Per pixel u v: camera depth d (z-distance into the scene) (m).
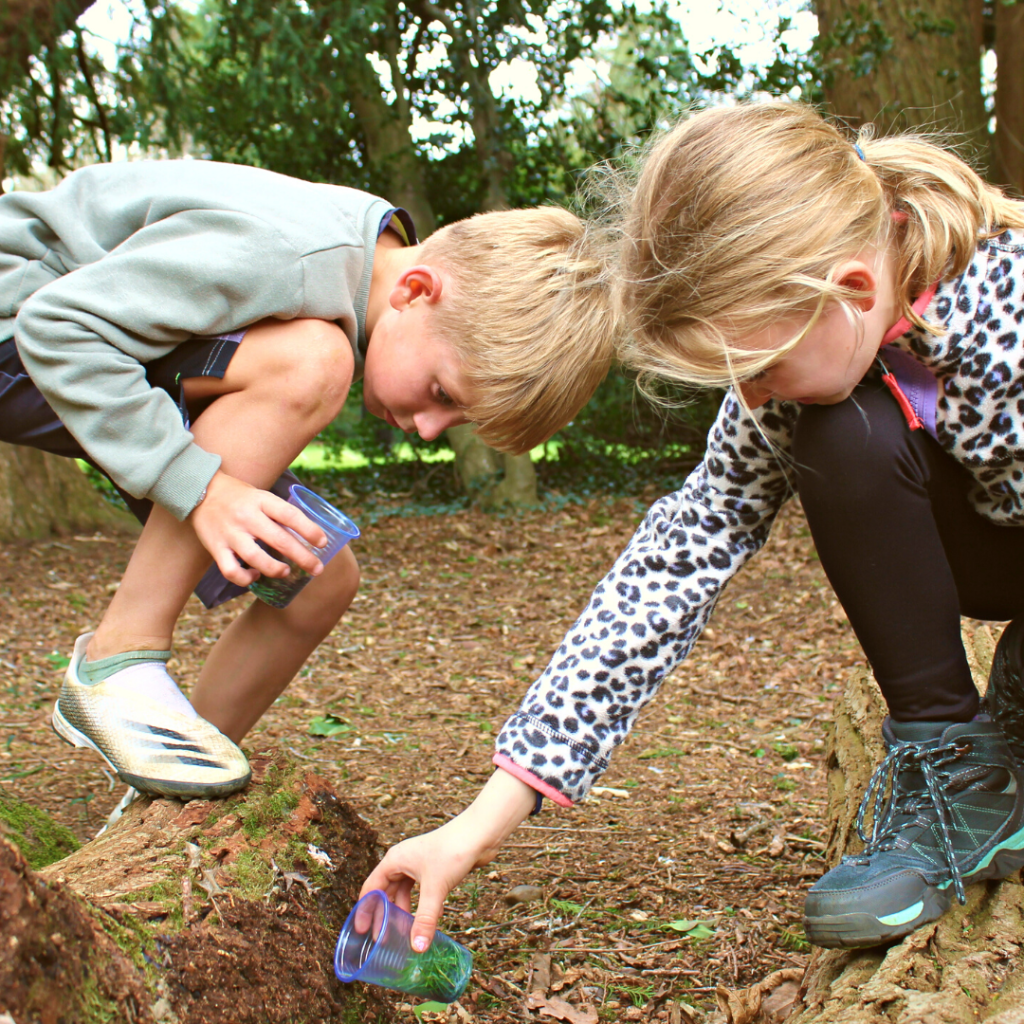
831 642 5.10
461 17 9.30
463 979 1.39
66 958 0.94
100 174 1.61
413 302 1.59
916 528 1.25
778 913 2.09
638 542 1.48
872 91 7.30
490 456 10.47
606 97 9.62
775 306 1.10
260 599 1.61
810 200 1.11
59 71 7.85
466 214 11.08
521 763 1.31
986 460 1.28
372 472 11.77
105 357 1.39
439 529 9.17
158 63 8.23
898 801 1.35
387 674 4.93
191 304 1.42
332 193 1.67
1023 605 1.51
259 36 7.76
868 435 1.24
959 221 1.18
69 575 6.77
